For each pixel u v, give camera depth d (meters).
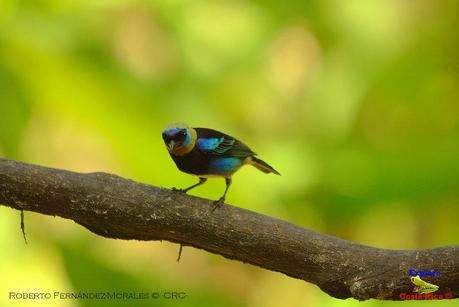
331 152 12.23
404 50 13.77
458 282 8.13
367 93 13.85
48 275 12.61
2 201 8.38
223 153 10.93
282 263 8.53
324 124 13.98
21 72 12.09
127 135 12.19
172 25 15.14
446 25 13.73
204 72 14.57
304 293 12.58
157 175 12.02
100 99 12.22
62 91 12.21
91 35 12.98
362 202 11.15
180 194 8.57
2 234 12.74
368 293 8.30
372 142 12.76
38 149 14.20
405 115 13.59
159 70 14.65
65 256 10.52
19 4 12.52
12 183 8.26
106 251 12.25
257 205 12.05
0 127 12.19
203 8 15.24
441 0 13.98
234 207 8.62
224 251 8.65
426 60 13.59
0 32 11.98
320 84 14.33
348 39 14.75
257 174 12.31
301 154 12.62
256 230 8.47
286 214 12.02
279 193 12.09
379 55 14.41
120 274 10.52
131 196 8.44
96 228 8.63
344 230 11.95
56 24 12.72
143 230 8.57
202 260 14.43
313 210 11.91
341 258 8.38
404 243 12.41
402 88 13.65
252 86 14.88
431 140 12.05
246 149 11.38
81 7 13.12
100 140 13.30
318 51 15.58
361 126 13.80
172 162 12.06
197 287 10.97
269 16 15.38
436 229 12.35
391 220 12.28
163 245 14.71
